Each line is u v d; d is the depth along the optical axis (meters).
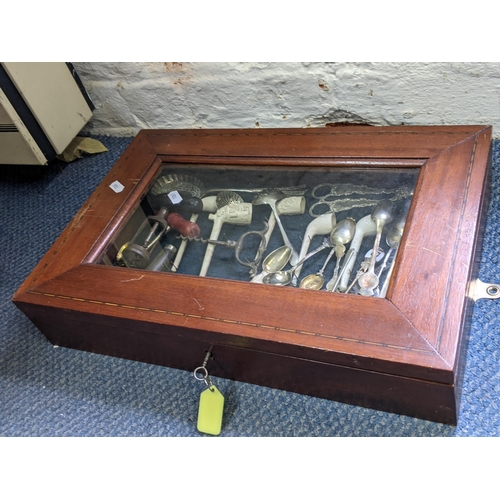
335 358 0.81
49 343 1.14
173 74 1.29
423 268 0.83
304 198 1.03
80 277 0.98
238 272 0.94
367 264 0.90
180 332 0.89
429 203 0.90
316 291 0.86
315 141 1.05
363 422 0.93
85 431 1.02
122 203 1.07
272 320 0.84
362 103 1.22
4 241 1.32
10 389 1.09
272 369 0.92
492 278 1.01
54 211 1.36
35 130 1.29
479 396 0.91
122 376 1.07
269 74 1.22
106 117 1.45
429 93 1.15
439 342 0.76
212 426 0.95
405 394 0.85
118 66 1.31
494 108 1.14
